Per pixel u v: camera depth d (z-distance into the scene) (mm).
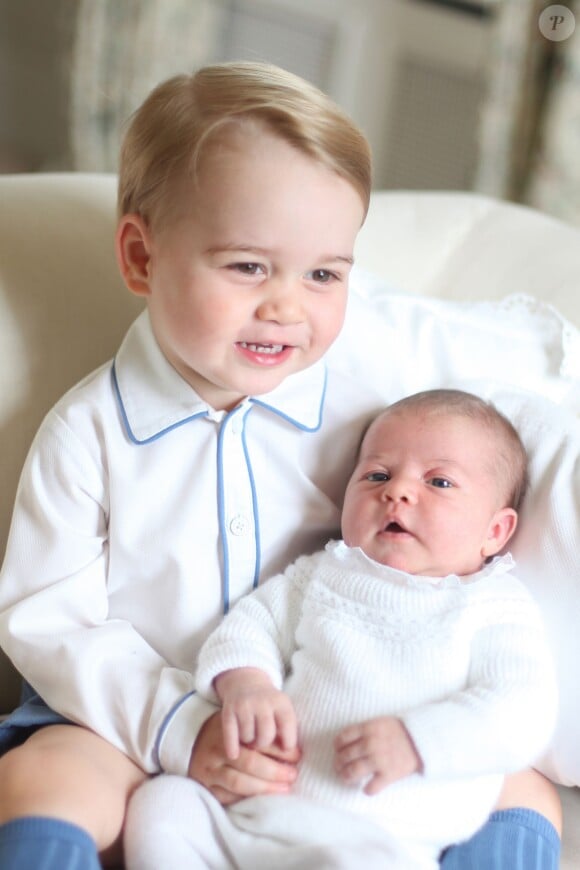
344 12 2686
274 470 981
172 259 858
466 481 928
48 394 1020
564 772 929
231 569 934
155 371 942
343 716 839
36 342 1018
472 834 833
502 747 802
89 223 1090
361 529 925
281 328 855
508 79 2229
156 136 877
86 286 1059
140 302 1095
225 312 842
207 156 833
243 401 946
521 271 1250
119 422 932
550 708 834
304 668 873
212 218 831
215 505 934
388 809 800
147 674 882
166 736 838
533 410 1023
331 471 1021
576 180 2186
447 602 870
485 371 1107
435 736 789
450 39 2607
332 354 1064
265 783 810
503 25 2209
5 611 903
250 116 831
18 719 883
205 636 932
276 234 828
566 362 1115
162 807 789
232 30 2639
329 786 812
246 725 809
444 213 1337
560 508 945
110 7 2467
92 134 2562
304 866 758
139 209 895
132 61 2484
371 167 897
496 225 1318
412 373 1096
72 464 912
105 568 937
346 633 866
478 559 934
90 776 794
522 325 1138
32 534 914
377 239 1295
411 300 1129
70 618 904
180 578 923
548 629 928
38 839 722
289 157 828
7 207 1052
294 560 988
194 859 776
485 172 2307
